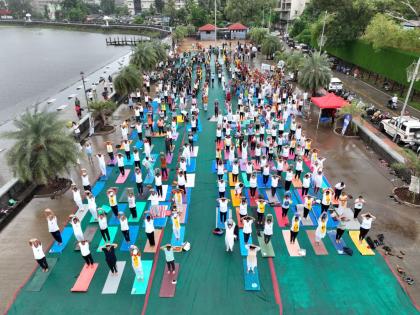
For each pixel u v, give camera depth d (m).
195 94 33.09
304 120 27.83
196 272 12.55
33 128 16.78
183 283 12.08
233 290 11.78
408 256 13.16
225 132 23.75
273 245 13.79
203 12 80.62
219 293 11.68
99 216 13.28
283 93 30.11
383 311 10.95
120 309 11.14
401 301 11.28
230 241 12.88
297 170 18.22
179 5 122.69
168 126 24.89
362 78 42.53
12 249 13.95
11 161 16.42
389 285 11.88
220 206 14.54
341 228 13.45
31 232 14.92
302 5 83.88
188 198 17.08
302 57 36.59
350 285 11.91
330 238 14.13
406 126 22.38
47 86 48.47
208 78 38.88
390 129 24.03
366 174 19.30
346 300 11.36
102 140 24.50
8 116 35.88
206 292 11.73
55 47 85.31
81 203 15.91
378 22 35.75
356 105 24.02
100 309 11.16
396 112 29.86
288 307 11.13
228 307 11.16
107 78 45.69
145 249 13.66
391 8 42.31
